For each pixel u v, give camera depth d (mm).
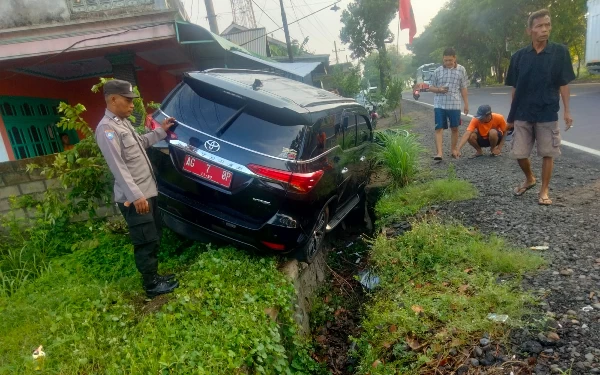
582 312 2807
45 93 9617
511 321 2797
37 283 3611
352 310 4355
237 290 3232
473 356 2652
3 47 7199
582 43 29094
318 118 3871
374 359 2932
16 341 2729
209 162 3521
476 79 39656
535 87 4434
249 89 3621
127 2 7750
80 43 7441
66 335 2666
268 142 3502
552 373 2371
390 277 3922
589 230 3961
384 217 5336
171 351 2459
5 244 4285
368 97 20234
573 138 8266
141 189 3213
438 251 3941
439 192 5539
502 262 3547
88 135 4367
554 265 3443
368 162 6105
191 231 3955
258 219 3564
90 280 3674
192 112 3711
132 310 3047
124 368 2344
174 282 3422
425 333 2938
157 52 9383
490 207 4887
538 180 5648
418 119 16297
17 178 4613
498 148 7461
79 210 4500
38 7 7504
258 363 2609
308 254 4113
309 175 3549
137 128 4352
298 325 3566
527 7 29562
